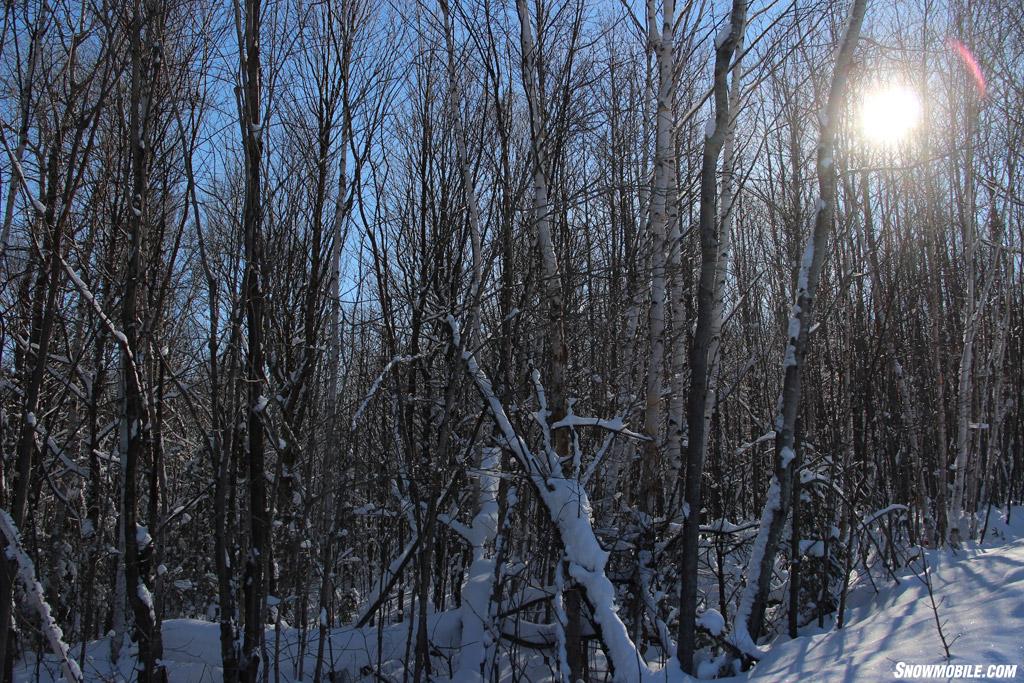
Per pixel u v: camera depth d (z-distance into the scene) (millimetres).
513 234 6371
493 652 6410
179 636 6855
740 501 10562
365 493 8398
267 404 5484
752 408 10836
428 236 7840
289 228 6500
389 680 6492
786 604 7020
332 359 6590
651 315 6383
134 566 5227
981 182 9023
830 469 7148
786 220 7688
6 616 5051
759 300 10758
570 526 5523
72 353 7336
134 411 5285
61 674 6395
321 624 6336
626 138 8594
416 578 6316
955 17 8820
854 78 7926
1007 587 5074
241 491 6262
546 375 7207
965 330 8305
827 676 4234
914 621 5055
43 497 8586
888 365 9156
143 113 5504
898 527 8211
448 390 6137
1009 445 11570
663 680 4633
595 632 5379
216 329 5348
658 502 6309
